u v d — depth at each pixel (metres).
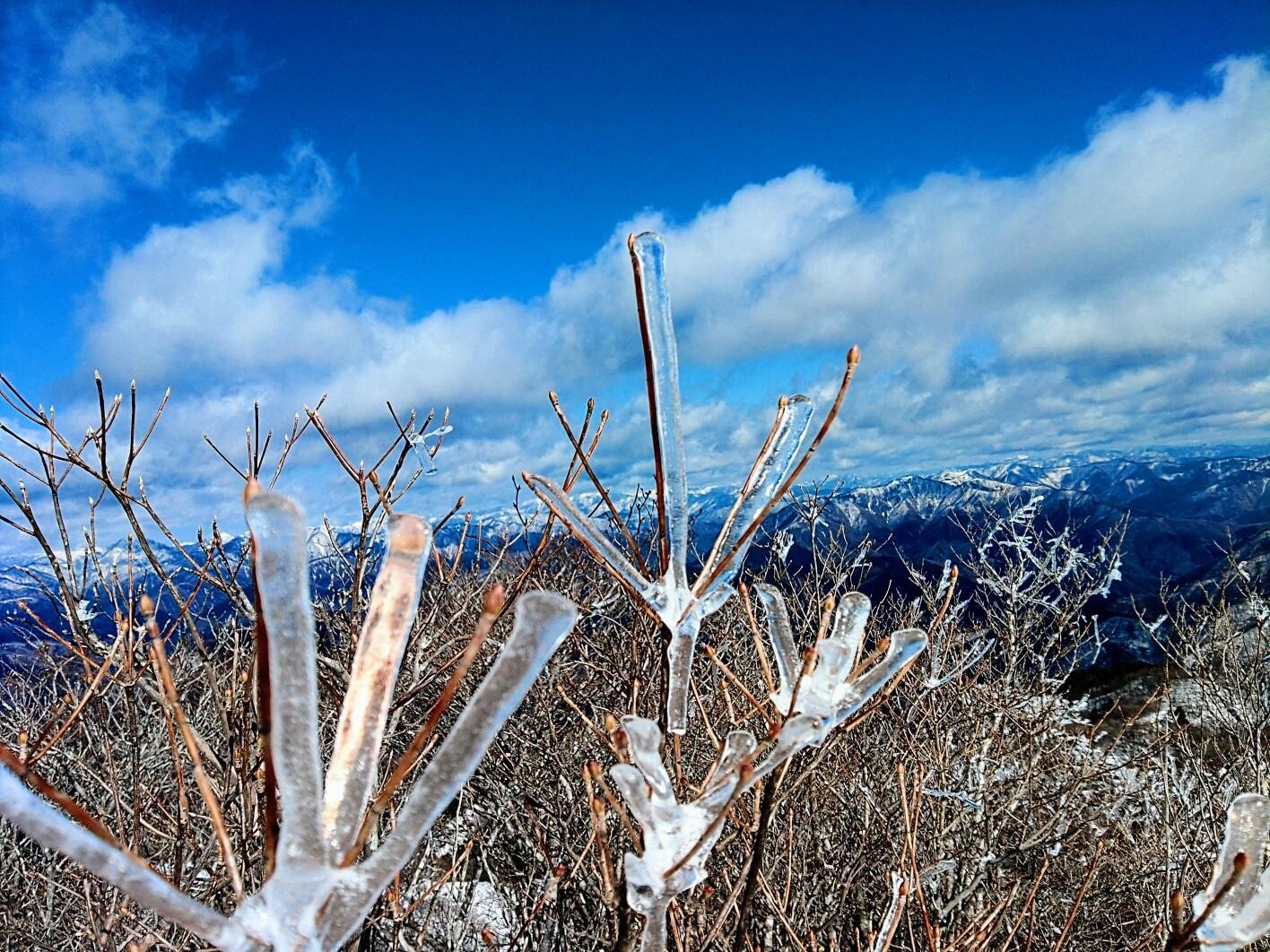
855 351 1.08
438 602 2.56
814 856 3.04
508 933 2.70
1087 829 3.96
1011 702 4.56
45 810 0.53
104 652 1.97
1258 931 0.90
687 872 0.92
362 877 0.62
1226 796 4.32
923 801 3.38
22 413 1.90
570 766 3.06
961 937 1.89
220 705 2.01
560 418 1.27
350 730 0.70
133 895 0.56
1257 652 5.57
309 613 0.62
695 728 2.66
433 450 2.53
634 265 1.11
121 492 1.93
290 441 2.32
